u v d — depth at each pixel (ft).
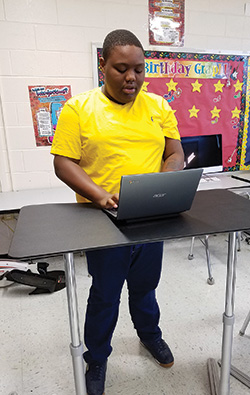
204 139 8.54
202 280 7.34
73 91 8.04
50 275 7.34
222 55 8.96
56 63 7.72
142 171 3.53
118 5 7.77
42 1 7.25
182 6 8.25
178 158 3.83
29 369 4.80
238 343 5.29
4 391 4.41
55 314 6.17
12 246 2.42
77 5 7.50
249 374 4.63
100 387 4.21
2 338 5.50
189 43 8.61
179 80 8.77
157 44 8.34
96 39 7.84
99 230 2.74
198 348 5.18
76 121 3.35
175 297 6.64
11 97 7.63
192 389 4.38
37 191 8.18
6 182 8.15
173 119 3.94
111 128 3.35
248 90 9.49
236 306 6.31
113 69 3.07
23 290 7.07
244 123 9.72
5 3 7.04
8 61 7.39
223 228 2.78
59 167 3.46
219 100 9.28
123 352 5.13
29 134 8.00
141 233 2.68
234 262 3.37
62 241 2.51
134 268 4.12
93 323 4.08
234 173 9.98
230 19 8.79
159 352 4.75
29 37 7.38
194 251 8.91
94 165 3.53
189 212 3.24
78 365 3.22
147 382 4.52
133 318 4.71
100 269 3.71
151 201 2.80
